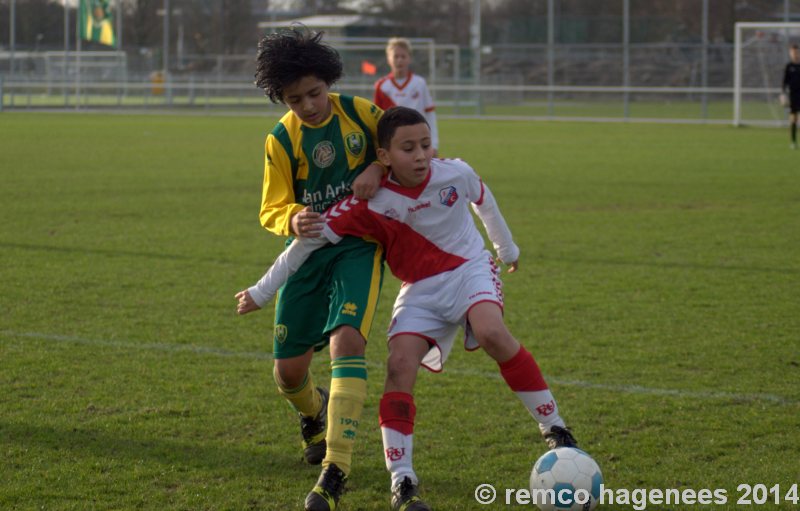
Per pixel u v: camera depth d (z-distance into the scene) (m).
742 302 8.14
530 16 48.38
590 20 44.94
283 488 4.34
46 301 8.13
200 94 45.03
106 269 9.55
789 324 7.38
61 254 10.33
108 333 7.11
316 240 4.31
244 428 5.12
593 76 39.12
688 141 25.80
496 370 6.26
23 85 43.06
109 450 4.76
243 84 44.31
